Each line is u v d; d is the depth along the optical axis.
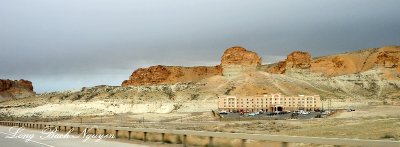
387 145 14.08
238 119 118.12
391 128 37.50
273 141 18.92
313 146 21.59
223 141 22.67
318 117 121.50
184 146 24.62
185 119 123.94
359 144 15.04
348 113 122.38
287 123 78.75
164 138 27.28
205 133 22.95
